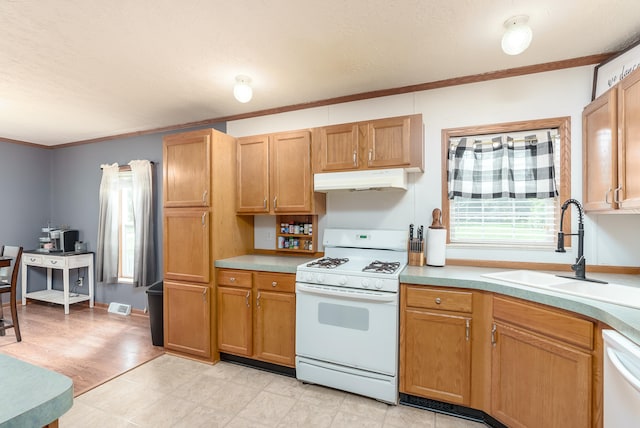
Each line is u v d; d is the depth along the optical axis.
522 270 2.23
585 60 2.12
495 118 2.36
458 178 2.48
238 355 2.61
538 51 2.04
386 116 2.68
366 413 2.00
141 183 3.73
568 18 1.69
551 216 2.29
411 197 2.61
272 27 1.77
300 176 2.65
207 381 2.37
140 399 2.13
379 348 2.07
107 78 2.40
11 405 0.57
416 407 2.06
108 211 3.99
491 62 2.20
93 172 4.30
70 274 4.45
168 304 2.81
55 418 0.60
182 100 2.86
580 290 1.85
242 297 2.56
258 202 2.81
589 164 2.02
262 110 3.14
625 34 1.84
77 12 1.61
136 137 3.95
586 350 1.40
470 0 1.54
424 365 2.00
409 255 2.49
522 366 1.66
